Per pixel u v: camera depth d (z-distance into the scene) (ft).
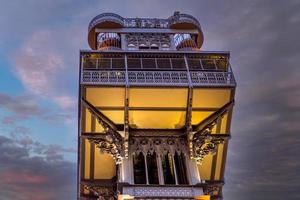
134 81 75.10
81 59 77.92
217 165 86.48
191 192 70.74
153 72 77.15
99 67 77.25
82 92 74.28
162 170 74.79
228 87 76.33
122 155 75.41
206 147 79.56
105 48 87.97
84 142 81.25
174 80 76.23
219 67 80.28
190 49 88.69
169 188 70.79
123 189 69.87
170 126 80.59
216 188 86.58
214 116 77.71
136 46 89.92
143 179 74.74
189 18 95.14
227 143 84.12
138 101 75.77
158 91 75.20
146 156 76.84
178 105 77.15
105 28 93.71
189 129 77.46
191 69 79.05
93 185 86.84
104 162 85.30
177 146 78.54
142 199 68.69
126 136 75.97
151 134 79.51
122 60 79.20
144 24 95.04
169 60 80.53
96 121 77.46
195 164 75.77
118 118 77.30
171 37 93.20
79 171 87.61
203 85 75.82
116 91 74.69
